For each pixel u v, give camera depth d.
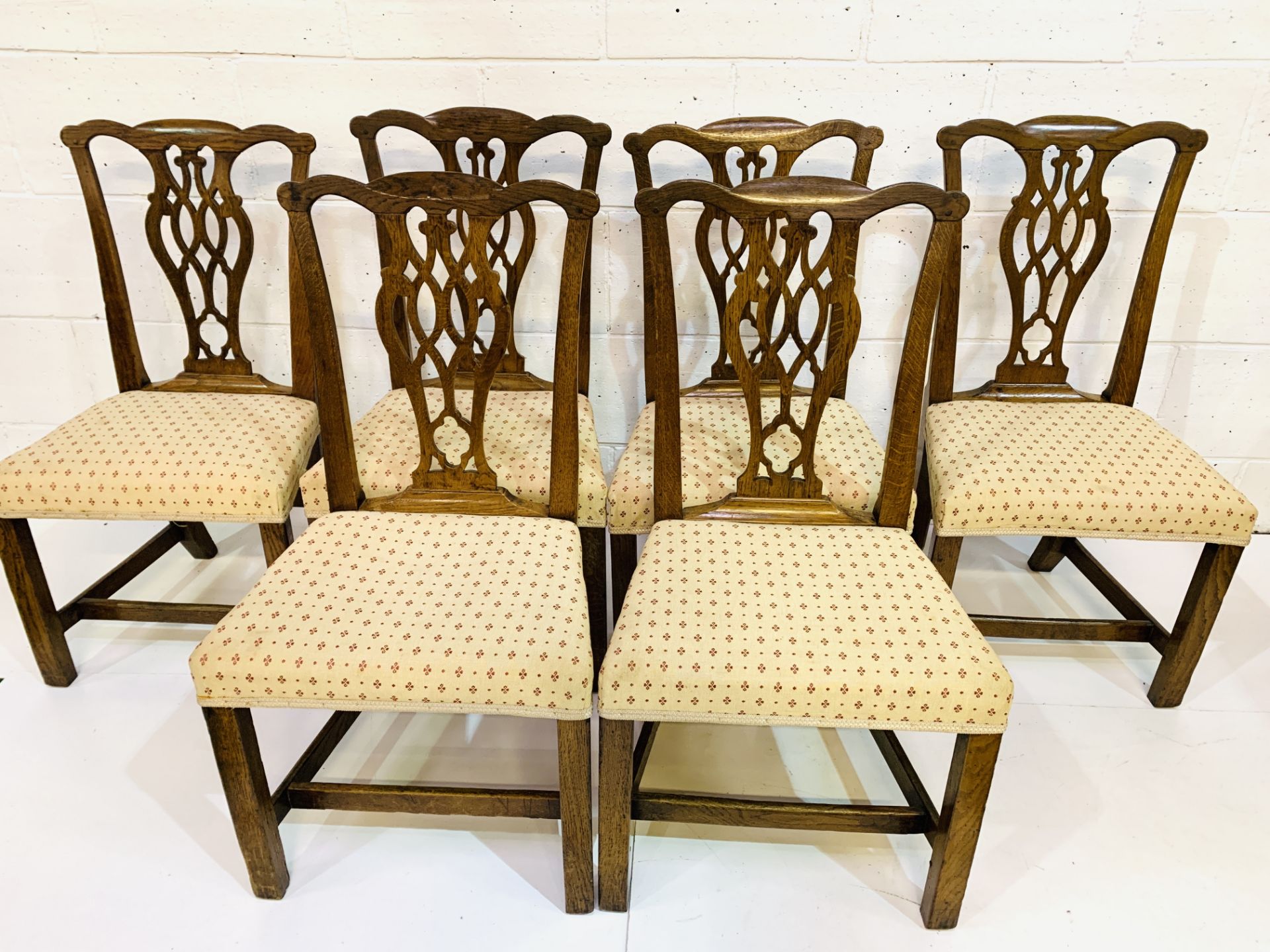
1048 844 1.35
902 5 1.59
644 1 1.60
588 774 1.13
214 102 1.73
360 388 2.00
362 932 1.22
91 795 1.42
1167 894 1.27
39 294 1.92
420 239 1.83
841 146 1.71
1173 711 1.61
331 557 1.22
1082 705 1.62
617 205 1.77
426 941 1.21
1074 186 1.71
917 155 1.73
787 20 1.61
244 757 1.13
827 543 1.25
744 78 1.67
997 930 1.22
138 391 1.71
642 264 1.82
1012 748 1.53
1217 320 1.85
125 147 1.77
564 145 1.72
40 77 1.70
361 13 1.63
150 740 1.53
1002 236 1.60
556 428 1.26
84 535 2.11
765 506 1.31
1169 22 1.59
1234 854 1.33
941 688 1.03
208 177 1.79
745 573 1.19
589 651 1.09
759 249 1.12
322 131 1.74
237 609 1.13
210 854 1.33
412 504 1.33
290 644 1.07
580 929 1.22
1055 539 1.90
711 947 1.20
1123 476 1.44
